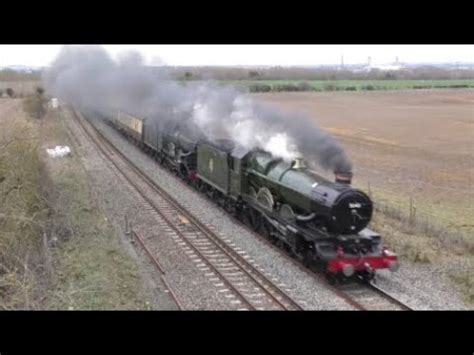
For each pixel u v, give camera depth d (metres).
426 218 20.59
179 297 13.41
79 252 16.12
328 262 13.73
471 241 17.39
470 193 26.12
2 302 12.35
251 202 18.55
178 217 20.00
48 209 18.25
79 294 13.12
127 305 12.70
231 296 13.49
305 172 16.05
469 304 13.33
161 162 31.34
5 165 16.59
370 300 13.45
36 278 13.88
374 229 18.48
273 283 14.08
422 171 31.78
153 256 16.25
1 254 14.19
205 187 24.08
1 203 15.28
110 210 21.42
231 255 16.42
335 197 13.94
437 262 15.95
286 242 15.91
